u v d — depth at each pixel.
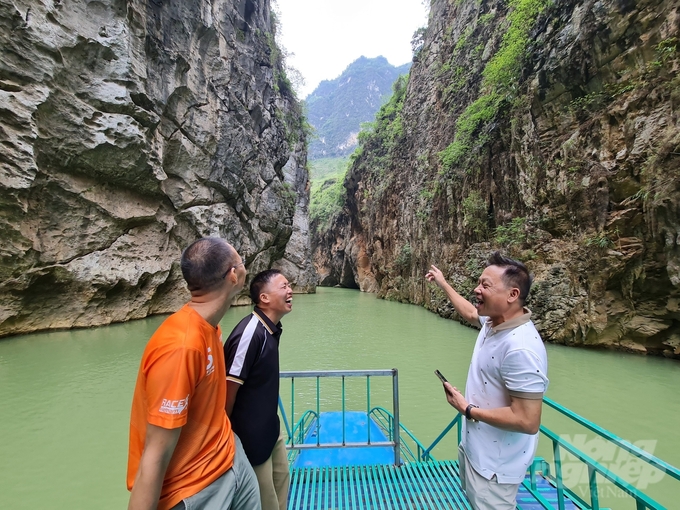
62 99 10.16
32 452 4.00
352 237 39.22
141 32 12.05
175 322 1.23
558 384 6.18
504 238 11.34
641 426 4.58
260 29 21.94
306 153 35.00
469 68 17.09
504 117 12.34
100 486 3.39
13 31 9.04
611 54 8.77
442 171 17.12
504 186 12.20
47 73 9.61
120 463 3.79
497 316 1.61
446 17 22.45
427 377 6.84
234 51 17.97
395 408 2.74
